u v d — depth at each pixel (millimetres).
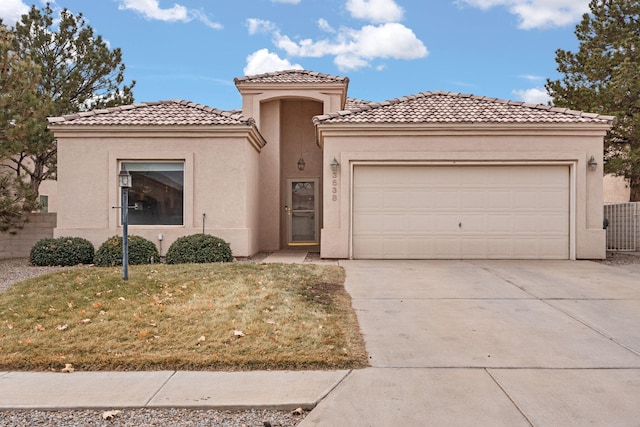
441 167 12445
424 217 12438
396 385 4395
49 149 16250
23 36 15953
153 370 4832
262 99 15477
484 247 12383
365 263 11602
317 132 13352
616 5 17938
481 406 3955
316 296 7613
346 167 12367
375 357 5125
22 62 11344
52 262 10906
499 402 4031
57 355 5051
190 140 12320
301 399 4102
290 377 4609
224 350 5176
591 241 12195
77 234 12125
